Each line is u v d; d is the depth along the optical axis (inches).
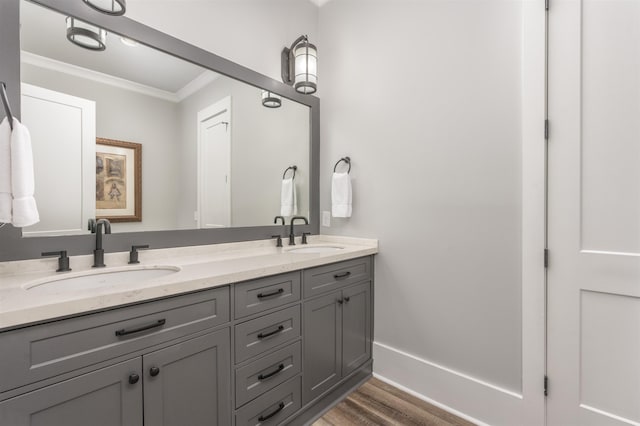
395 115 77.8
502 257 61.2
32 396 31.4
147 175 61.7
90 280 50.0
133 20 58.8
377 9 81.7
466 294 66.0
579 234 52.9
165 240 63.4
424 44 72.5
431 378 70.9
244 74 76.7
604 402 51.1
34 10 48.7
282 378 57.3
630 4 48.8
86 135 54.4
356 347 76.0
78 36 53.1
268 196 82.5
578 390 53.2
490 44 62.7
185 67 67.1
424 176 72.4
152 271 55.9
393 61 78.2
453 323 67.9
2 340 29.7
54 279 45.7
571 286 53.7
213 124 71.7
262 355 53.9
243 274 50.0
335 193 85.6
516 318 59.6
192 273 47.7
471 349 65.4
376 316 81.8
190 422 44.0
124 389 37.7
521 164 58.7
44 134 49.8
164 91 64.1
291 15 89.0
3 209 39.0
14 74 46.2
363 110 84.4
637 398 48.6
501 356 61.4
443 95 69.3
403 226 76.3
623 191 49.4
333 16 92.1
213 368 46.9
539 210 56.5
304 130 91.1
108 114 56.9
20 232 46.8
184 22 66.6
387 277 79.6
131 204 59.7
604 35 50.7
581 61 52.6
